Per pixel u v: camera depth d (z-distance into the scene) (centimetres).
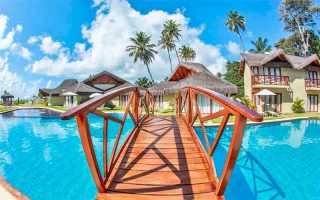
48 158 788
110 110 2559
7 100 4388
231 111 279
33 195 518
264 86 2189
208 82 1989
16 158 790
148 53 4528
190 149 514
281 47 4284
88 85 3581
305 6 3925
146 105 1031
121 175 389
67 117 225
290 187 545
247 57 2306
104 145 362
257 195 505
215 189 348
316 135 1185
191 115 665
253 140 1058
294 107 2323
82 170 670
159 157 467
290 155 803
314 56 2388
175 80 2800
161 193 337
